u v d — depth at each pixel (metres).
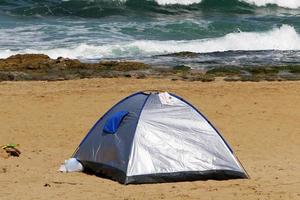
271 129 17.02
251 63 29.41
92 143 12.11
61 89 22.55
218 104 20.27
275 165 12.83
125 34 35.59
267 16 43.28
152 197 10.18
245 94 21.88
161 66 28.12
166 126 11.49
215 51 33.59
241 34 35.78
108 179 11.35
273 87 23.20
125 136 11.44
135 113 11.66
